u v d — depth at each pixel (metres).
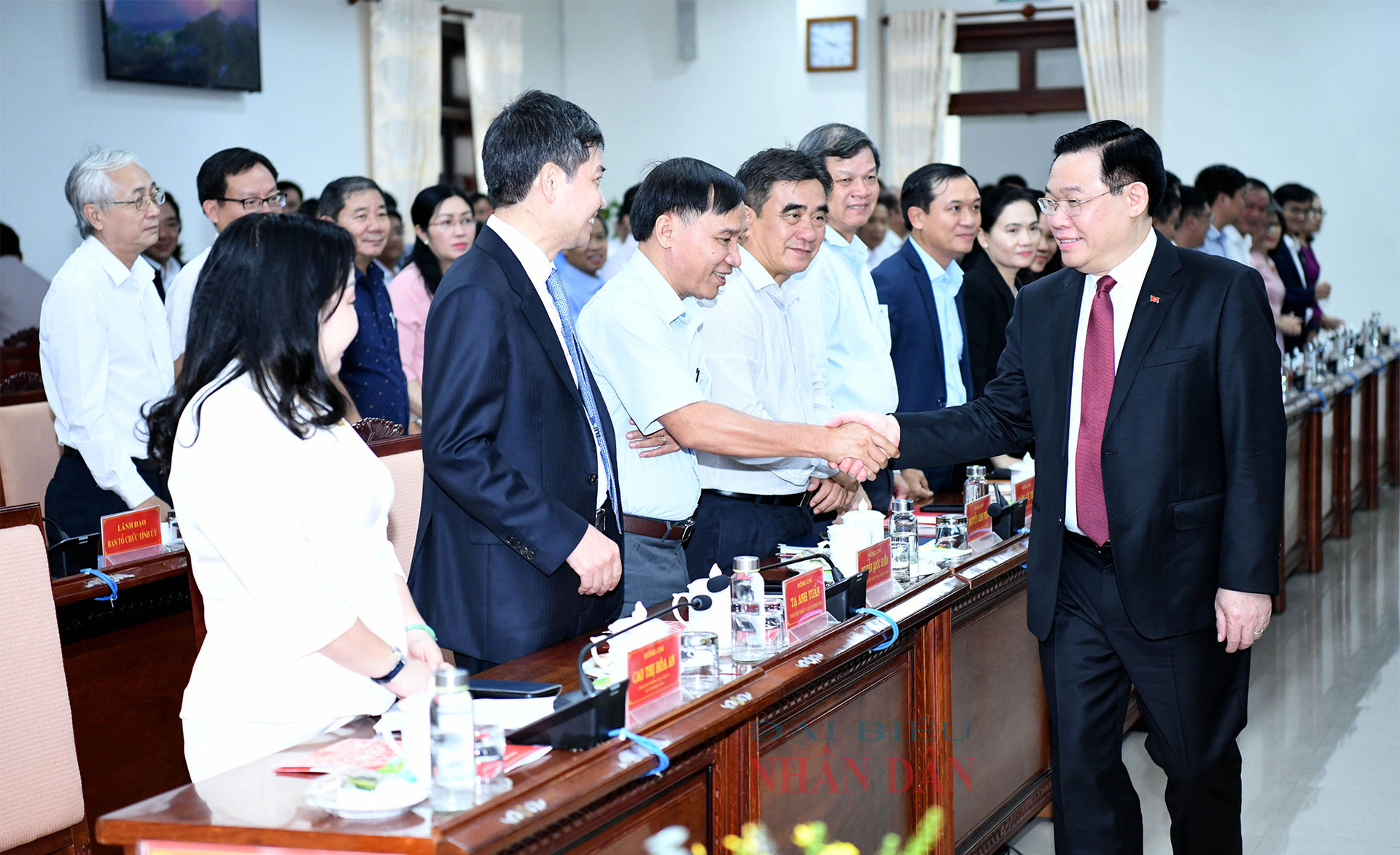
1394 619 4.91
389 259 5.52
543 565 1.88
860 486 2.95
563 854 1.44
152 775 2.60
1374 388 6.95
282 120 7.83
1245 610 2.12
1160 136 9.52
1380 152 9.01
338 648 1.54
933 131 9.80
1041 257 4.53
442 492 2.04
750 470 2.64
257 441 1.51
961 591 2.44
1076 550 2.28
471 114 9.48
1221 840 2.28
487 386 1.90
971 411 2.48
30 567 1.96
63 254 6.51
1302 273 7.45
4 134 6.21
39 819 1.94
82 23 6.56
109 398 2.93
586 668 1.81
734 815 1.77
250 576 1.50
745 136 10.10
